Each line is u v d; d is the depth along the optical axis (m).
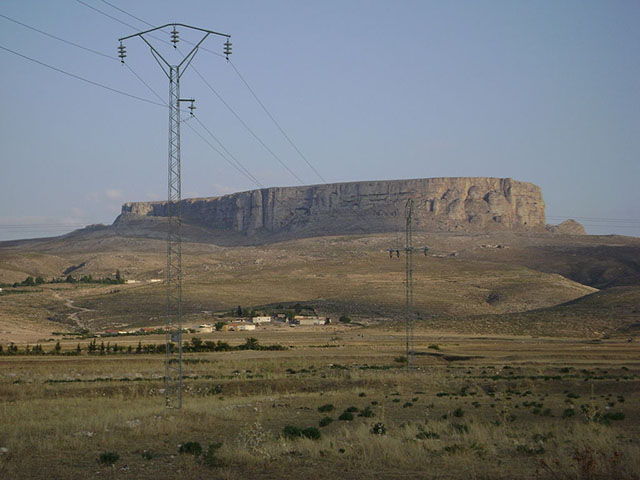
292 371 94.25
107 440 38.72
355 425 45.88
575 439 37.38
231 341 153.25
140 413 51.34
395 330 186.88
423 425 43.56
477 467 30.23
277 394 70.44
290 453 34.03
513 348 127.69
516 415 51.12
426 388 72.69
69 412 53.59
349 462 31.25
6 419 48.44
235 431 42.94
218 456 33.12
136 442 38.47
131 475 29.64
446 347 131.75
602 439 35.91
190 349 128.75
